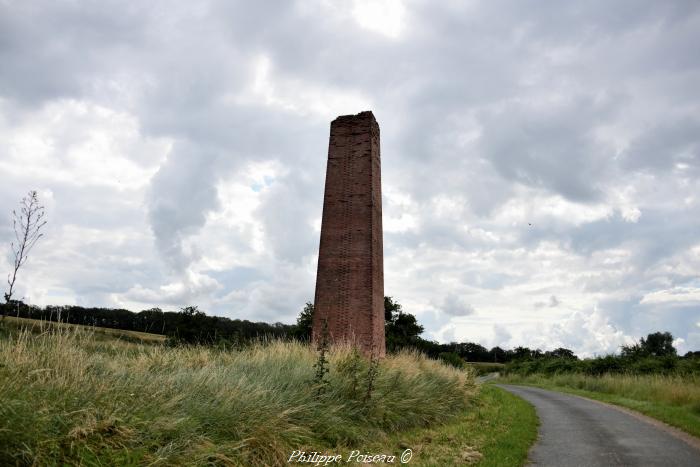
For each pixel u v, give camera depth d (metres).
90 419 5.36
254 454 6.47
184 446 5.75
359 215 17.05
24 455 4.54
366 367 11.06
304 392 8.84
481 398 18.36
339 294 16.52
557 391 28.19
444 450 8.97
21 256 6.19
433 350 48.97
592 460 8.55
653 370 32.56
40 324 7.25
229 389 7.41
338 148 18.00
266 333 13.92
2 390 4.94
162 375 7.56
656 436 10.94
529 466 8.16
